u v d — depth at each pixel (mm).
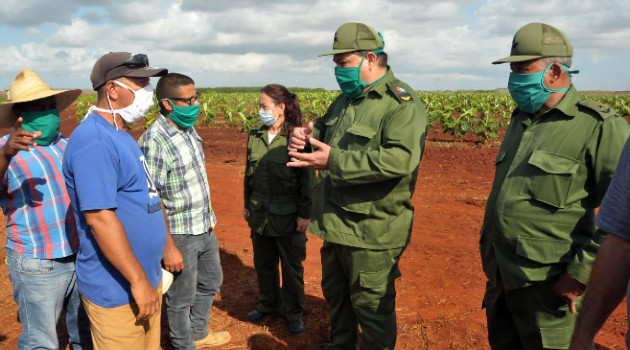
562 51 1963
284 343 3291
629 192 1272
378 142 2402
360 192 2406
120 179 1939
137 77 1999
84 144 1822
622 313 3535
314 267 4629
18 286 2410
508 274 2078
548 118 2031
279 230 3221
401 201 2430
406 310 3670
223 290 4141
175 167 2682
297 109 3236
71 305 2705
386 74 2510
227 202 7137
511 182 2080
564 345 2021
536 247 1980
